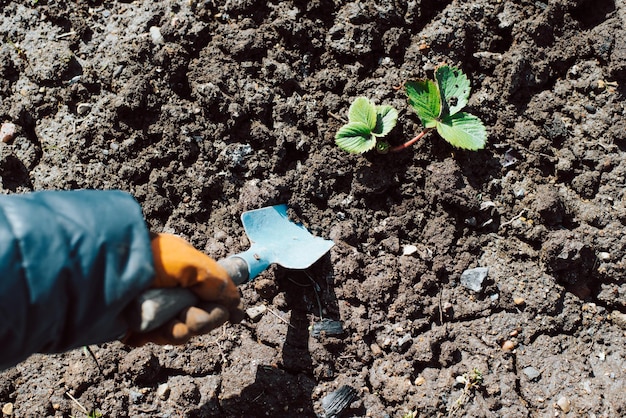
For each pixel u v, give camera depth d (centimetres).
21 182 84
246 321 81
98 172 83
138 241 56
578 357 80
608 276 82
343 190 84
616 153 84
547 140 85
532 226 82
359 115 81
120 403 78
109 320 56
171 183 84
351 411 79
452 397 78
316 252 78
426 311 81
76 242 53
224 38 86
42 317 52
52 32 87
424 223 83
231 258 72
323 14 87
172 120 84
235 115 83
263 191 82
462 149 84
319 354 79
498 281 82
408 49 86
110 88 85
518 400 78
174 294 58
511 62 85
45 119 85
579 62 86
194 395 78
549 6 85
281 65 85
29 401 78
